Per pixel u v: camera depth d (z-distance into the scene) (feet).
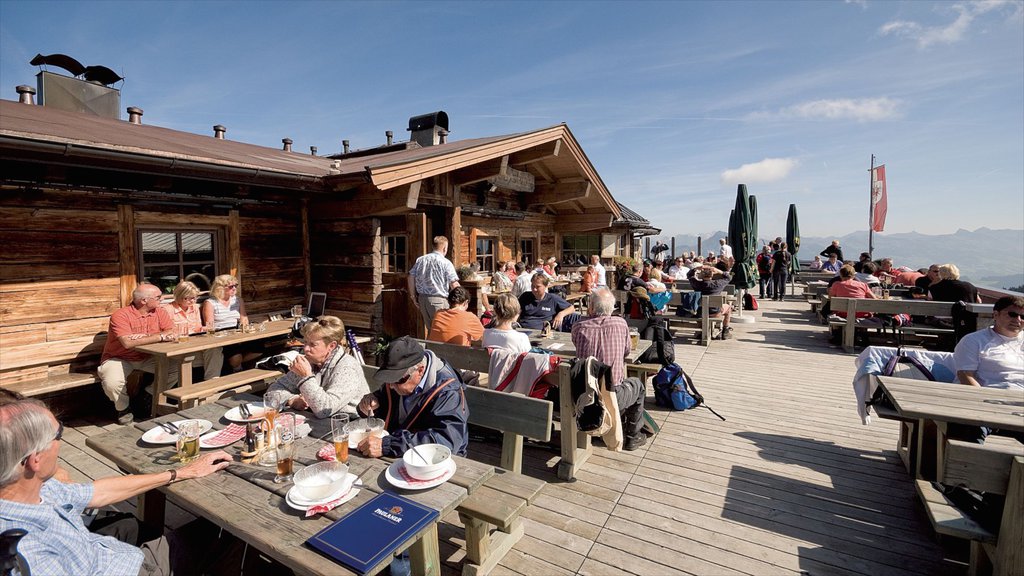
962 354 11.75
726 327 28.71
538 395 12.42
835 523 9.90
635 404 13.29
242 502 6.35
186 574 6.81
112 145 13.84
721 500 10.81
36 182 14.83
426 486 6.61
